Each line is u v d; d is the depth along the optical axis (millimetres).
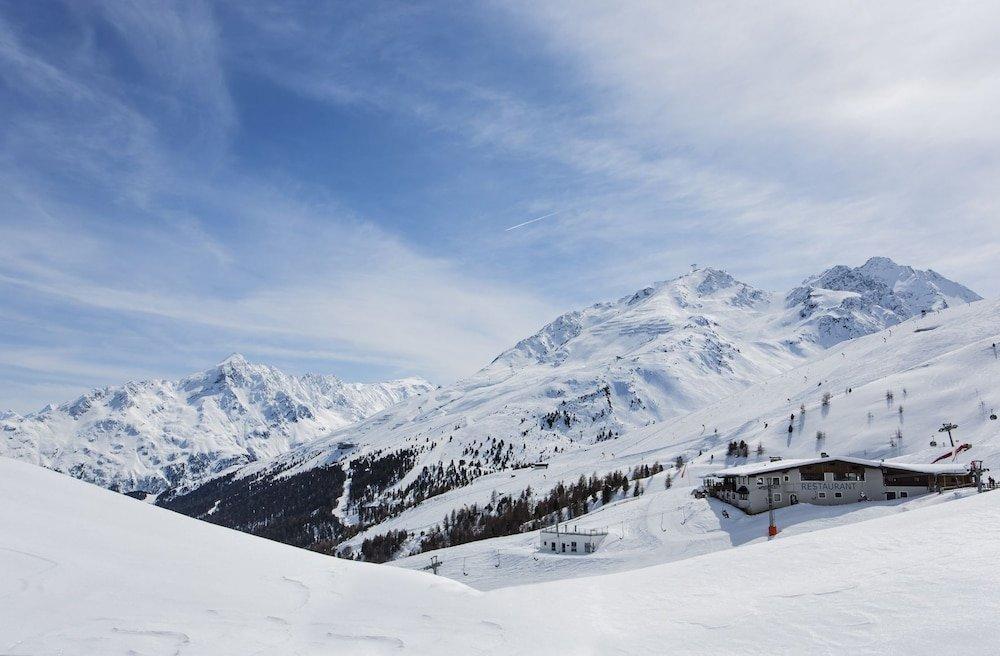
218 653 10703
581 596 16359
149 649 10531
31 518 16734
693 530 92312
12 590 12297
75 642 10484
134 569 14891
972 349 195375
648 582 18031
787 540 22844
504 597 16484
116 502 20734
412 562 114312
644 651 10852
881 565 14258
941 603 9953
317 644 11719
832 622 10289
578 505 159250
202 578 15289
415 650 11539
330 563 19312
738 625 11344
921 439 142625
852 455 149125
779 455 170625
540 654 11156
